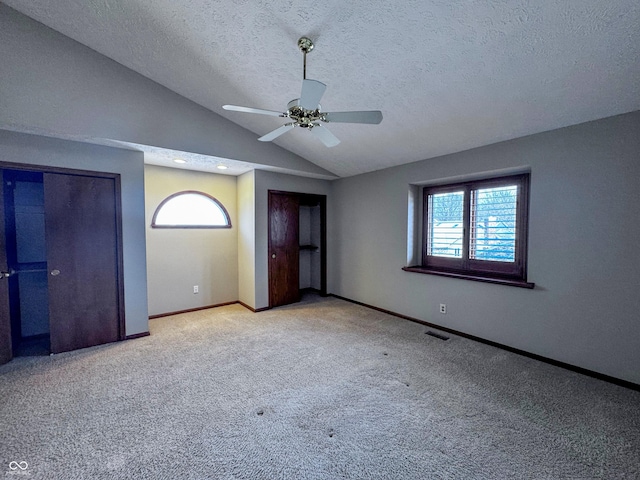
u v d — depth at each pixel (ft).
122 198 10.59
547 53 6.24
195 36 7.89
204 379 8.06
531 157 9.21
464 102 8.30
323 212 17.10
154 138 10.17
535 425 6.19
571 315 8.55
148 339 10.96
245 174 15.06
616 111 7.51
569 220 8.52
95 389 7.52
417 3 5.78
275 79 9.07
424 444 5.66
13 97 7.91
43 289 11.34
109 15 7.64
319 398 7.18
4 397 7.13
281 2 6.34
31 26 8.09
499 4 5.46
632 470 5.04
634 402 6.98
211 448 5.54
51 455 5.32
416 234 13.51
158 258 13.66
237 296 16.22
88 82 8.95
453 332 11.57
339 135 11.69
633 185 7.45
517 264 10.19
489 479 4.87
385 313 14.29
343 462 5.24
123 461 5.20
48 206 9.45
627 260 7.58
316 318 13.52
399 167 13.34
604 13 5.23
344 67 7.94
